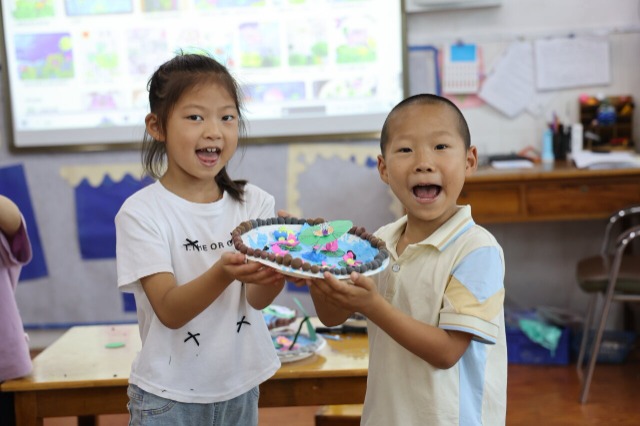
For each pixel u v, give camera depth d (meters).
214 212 1.55
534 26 3.60
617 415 2.77
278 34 3.63
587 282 2.98
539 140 3.65
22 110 3.74
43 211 3.79
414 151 1.37
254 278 1.31
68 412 1.90
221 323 1.53
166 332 1.51
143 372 1.51
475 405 1.37
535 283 3.75
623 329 3.71
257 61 3.65
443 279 1.36
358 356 2.01
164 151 1.69
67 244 3.80
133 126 3.72
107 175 3.76
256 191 1.65
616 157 3.32
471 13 3.61
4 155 3.77
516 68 3.62
